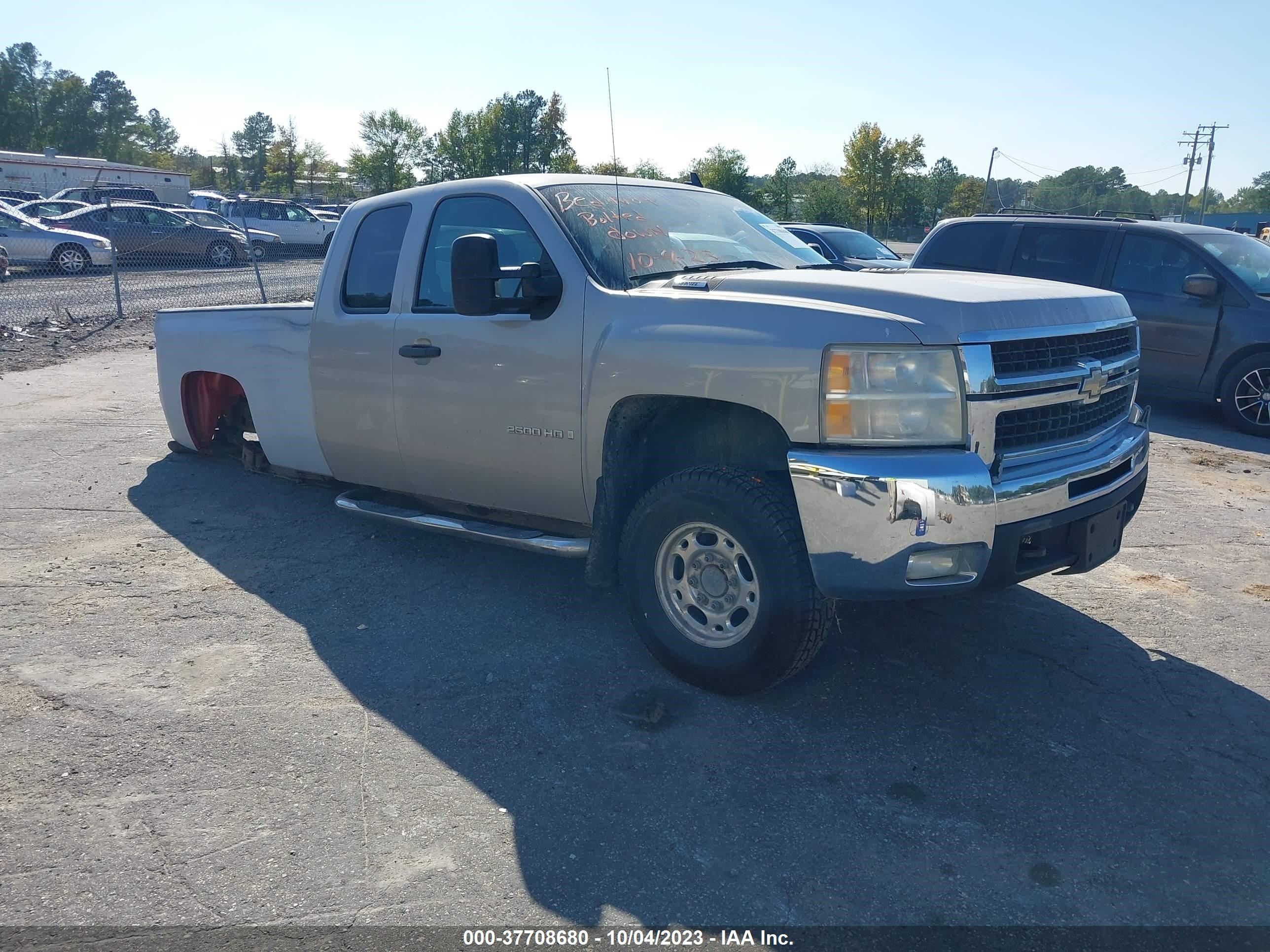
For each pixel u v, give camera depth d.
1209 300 9.23
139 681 3.89
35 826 2.98
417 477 4.91
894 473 3.21
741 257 4.55
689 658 3.77
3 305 16.75
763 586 3.48
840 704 3.75
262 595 4.76
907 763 3.37
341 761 3.34
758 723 3.61
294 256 31.88
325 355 5.14
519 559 5.28
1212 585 5.11
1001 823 3.04
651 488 3.87
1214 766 3.38
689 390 3.60
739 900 2.69
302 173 81.94
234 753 3.38
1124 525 4.02
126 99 131.38
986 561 3.34
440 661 4.09
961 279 3.92
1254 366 8.98
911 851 2.90
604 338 3.89
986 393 3.30
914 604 4.71
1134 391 4.36
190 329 6.31
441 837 2.94
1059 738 3.54
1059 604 4.80
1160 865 2.86
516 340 4.20
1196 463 7.93
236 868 2.80
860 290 3.51
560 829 2.99
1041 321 3.55
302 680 3.91
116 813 3.05
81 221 24.25
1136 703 3.81
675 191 4.88
